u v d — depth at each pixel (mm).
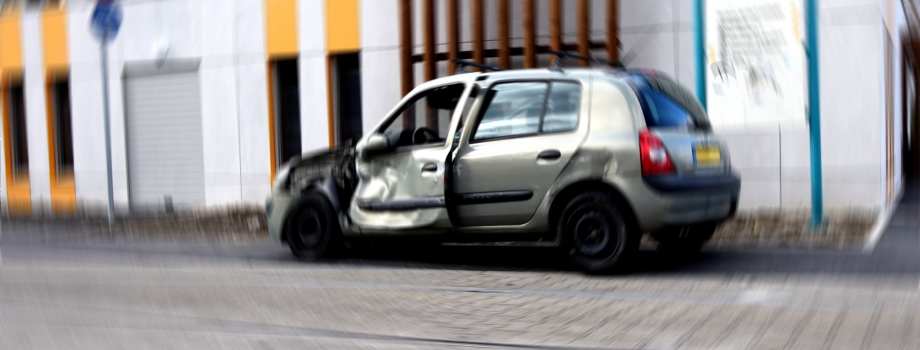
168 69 15898
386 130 8328
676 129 7242
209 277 7793
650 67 11898
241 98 15055
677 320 5535
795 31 9727
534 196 7367
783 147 11195
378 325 5578
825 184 11102
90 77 16875
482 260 8531
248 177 15070
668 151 6965
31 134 17953
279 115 14992
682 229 7559
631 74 7391
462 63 8227
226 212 14195
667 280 7023
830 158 11047
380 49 13789
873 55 10773
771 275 7145
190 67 15633
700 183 7191
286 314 5992
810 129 9766
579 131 7238
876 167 10805
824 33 10977
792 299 6121
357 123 14320
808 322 5391
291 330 5469
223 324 5699
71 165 17578
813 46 9648
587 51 11891
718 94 10164
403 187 8016
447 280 7320
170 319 5906
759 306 5910
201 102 15508
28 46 17828
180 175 15922
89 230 12750
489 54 12617
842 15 10883
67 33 17172
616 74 7359
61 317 6082
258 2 14820
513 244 9781
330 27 14188
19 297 6977
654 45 11867
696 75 10234
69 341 5320
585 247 7207
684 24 11672
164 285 7395
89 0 16797
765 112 9961
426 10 12852
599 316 5719
